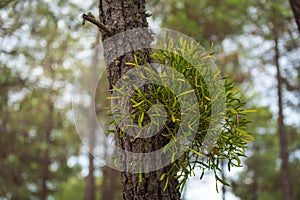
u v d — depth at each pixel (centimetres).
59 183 1267
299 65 847
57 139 1141
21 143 1068
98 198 1249
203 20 752
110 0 160
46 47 775
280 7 754
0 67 712
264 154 1178
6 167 1082
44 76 868
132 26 156
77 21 560
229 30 767
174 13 734
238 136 153
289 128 1037
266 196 1191
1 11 495
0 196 1088
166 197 146
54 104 1016
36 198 1168
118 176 1077
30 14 563
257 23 784
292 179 1103
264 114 964
